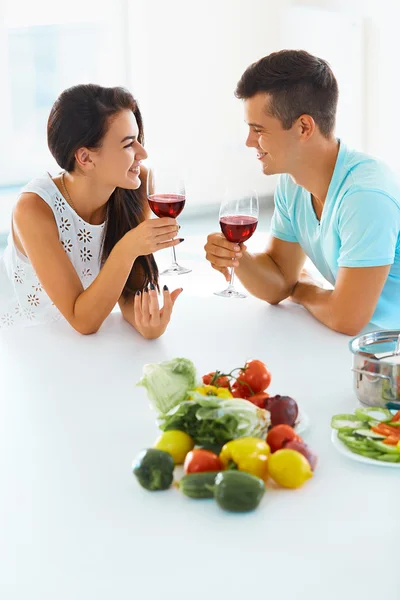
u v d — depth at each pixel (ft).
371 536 3.79
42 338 6.44
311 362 5.80
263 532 3.84
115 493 4.24
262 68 6.49
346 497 4.11
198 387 4.73
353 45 17.47
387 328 6.98
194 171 19.36
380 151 17.66
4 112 17.92
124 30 18.30
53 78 18.20
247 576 3.54
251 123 6.67
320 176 6.78
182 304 7.21
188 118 19.04
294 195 7.25
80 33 18.12
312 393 5.27
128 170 6.92
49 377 5.68
